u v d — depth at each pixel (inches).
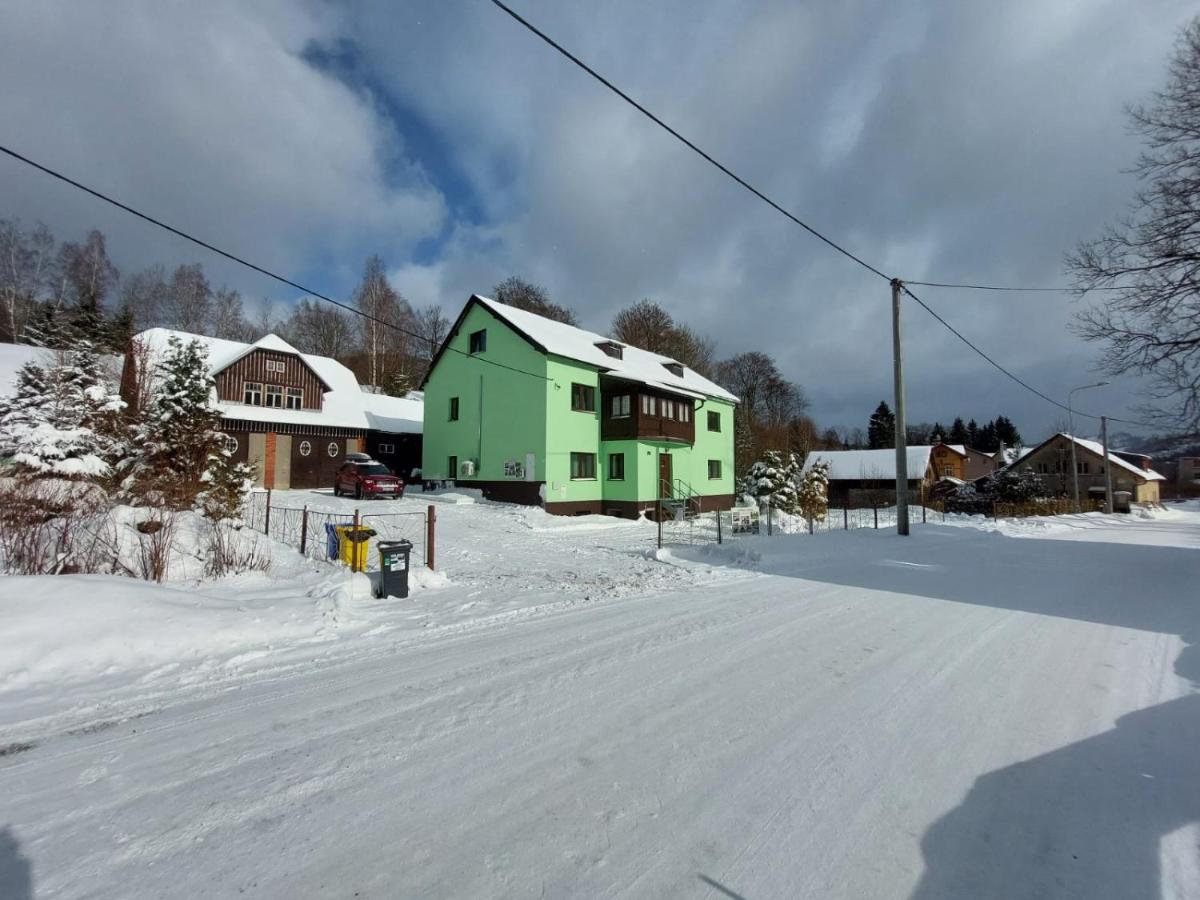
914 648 233.1
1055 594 346.3
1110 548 616.1
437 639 248.8
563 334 1044.5
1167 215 469.4
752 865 101.7
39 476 345.7
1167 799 122.6
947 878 98.2
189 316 1766.7
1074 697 179.8
